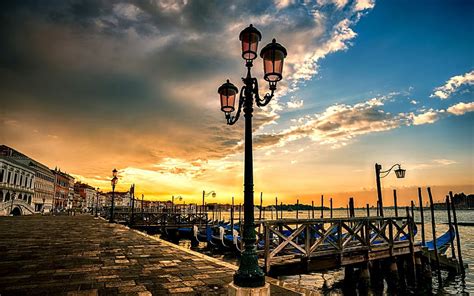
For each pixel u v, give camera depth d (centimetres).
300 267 998
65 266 630
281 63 421
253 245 406
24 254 777
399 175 1644
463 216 8881
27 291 445
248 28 439
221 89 489
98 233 1401
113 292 449
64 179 8894
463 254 2188
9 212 4112
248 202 415
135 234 1384
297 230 1000
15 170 5238
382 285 1364
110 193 14225
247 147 429
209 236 2189
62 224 2030
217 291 464
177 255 792
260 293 380
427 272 1459
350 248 1161
